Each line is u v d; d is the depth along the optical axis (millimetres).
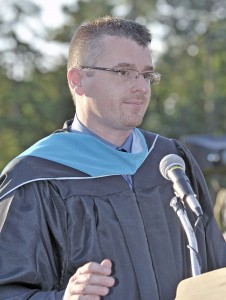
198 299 4219
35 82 51656
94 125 5445
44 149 5352
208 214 5664
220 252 5605
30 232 4977
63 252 5031
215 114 52062
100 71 5211
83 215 5129
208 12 53594
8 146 49188
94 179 5270
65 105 52062
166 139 5820
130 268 5102
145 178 5422
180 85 54406
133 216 5227
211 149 16766
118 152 5402
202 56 54594
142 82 5184
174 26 53312
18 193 5098
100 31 5301
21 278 4852
